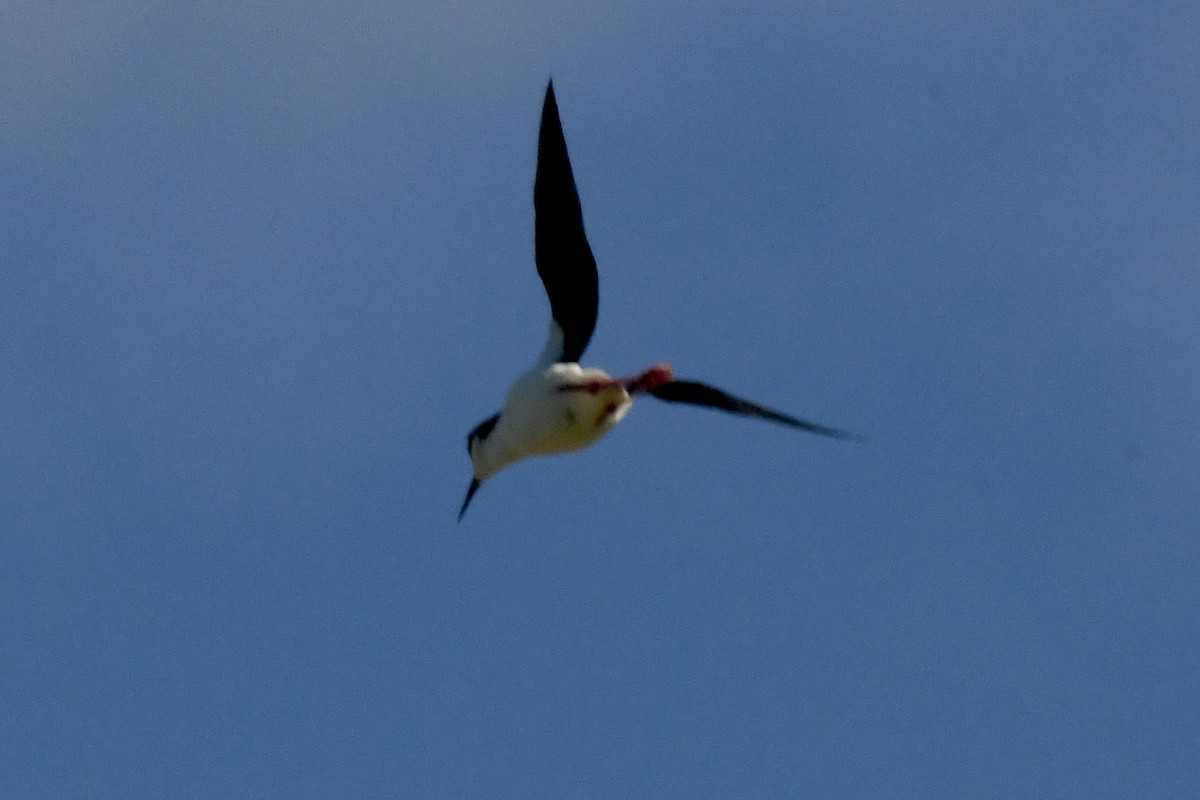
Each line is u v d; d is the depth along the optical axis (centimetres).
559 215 1555
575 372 1529
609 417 1525
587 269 1566
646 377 1476
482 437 1762
